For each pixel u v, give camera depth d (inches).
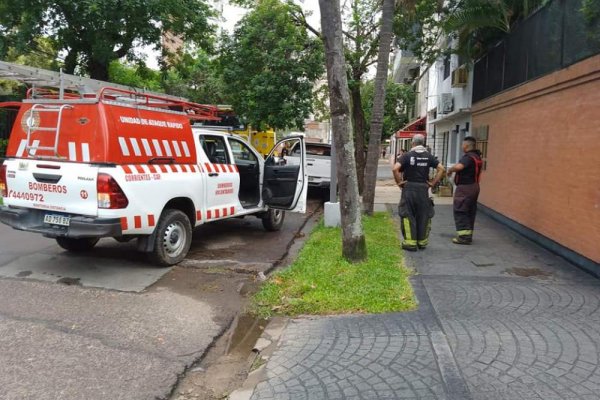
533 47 339.9
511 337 169.2
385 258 267.3
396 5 537.0
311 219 459.5
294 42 562.9
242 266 271.6
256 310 207.0
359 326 182.4
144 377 150.0
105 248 306.3
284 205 350.9
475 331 174.9
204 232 374.0
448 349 160.7
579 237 261.7
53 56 625.3
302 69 569.9
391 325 181.9
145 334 181.5
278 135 844.6
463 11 425.4
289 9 562.9
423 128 1196.5
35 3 517.7
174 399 142.6
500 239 340.2
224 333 189.9
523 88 351.3
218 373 159.5
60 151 241.9
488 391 135.1
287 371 150.3
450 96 664.4
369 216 421.1
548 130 309.0
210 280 249.9
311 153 615.8
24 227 247.0
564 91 285.7
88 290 226.8
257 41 581.3
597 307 197.6
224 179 317.7
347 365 152.7
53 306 204.8
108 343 172.2
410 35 599.8
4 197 259.3
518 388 136.1
